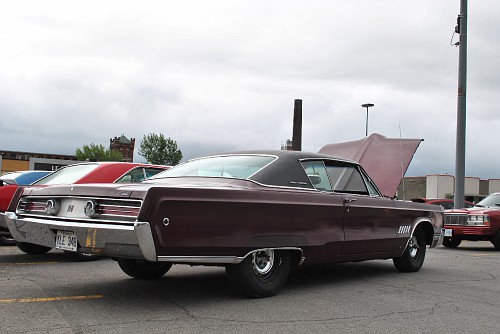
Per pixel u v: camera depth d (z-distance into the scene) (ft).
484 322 14.97
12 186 25.75
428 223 25.26
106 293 17.48
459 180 54.03
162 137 264.93
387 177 27.96
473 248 42.50
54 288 18.07
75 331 12.79
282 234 17.02
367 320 14.80
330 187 19.81
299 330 13.55
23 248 25.21
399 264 24.40
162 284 19.36
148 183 17.33
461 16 54.54
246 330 13.35
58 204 16.30
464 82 54.39
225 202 15.46
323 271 24.26
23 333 12.54
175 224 14.35
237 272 16.31
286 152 19.07
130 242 13.99
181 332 12.98
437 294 19.01
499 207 41.06
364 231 20.62
